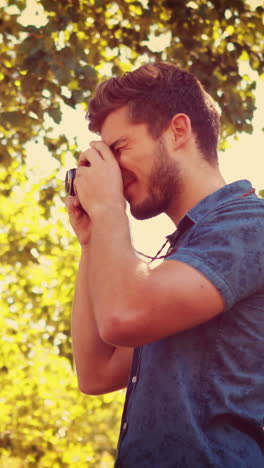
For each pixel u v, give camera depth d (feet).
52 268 21.79
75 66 13.43
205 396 4.02
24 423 23.56
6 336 22.13
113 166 4.77
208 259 4.07
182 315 3.98
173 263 4.09
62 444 23.81
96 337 5.49
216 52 14.43
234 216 4.29
